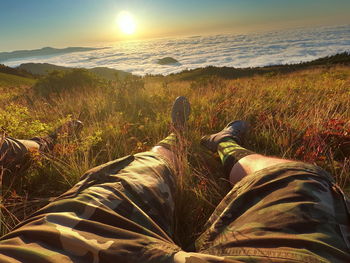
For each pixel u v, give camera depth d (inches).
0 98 314.5
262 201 37.7
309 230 30.1
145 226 37.4
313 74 678.5
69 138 117.1
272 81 421.1
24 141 91.8
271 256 27.0
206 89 291.4
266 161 58.2
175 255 30.0
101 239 31.4
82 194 39.8
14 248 29.1
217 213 43.3
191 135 117.5
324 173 41.8
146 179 47.4
